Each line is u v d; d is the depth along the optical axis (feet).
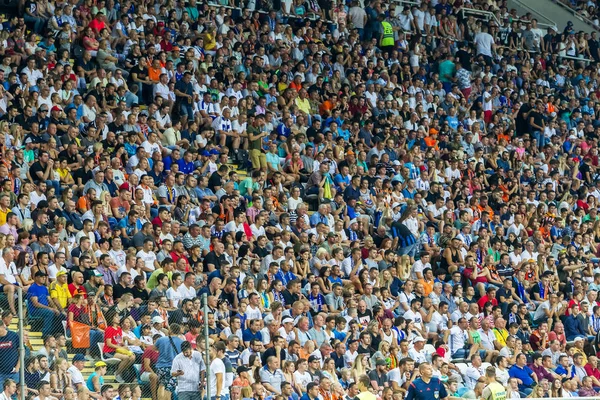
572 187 407.44
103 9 363.15
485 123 430.20
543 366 289.74
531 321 324.80
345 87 401.29
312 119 379.35
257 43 394.11
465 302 300.20
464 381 272.51
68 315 219.00
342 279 305.94
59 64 333.01
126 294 232.94
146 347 222.28
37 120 309.63
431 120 410.52
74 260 261.03
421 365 230.89
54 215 277.23
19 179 286.46
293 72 398.01
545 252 352.90
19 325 195.42
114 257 269.64
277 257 296.10
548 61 486.79
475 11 487.20
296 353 254.88
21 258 253.03
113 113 330.54
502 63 461.37
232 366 242.37
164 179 314.76
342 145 363.15
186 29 382.42
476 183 382.01
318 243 315.37
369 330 274.57
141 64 349.41
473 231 355.77
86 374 216.95
